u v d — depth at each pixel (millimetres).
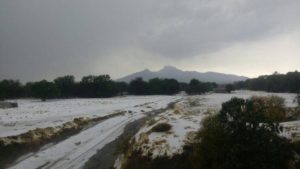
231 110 23953
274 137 22891
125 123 56938
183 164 27750
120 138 43656
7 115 63531
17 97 153375
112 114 70062
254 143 22172
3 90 136125
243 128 23250
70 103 107562
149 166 28953
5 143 36625
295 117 43000
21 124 51562
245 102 24328
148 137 35969
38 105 96750
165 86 180625
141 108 85500
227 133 23672
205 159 24844
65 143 40656
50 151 36531
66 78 165125
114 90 169875
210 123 25766
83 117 61812
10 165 31078
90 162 32656
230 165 22141
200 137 27297
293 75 148500
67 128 50062
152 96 166875
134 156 31828
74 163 32281
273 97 48531
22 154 34875
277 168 21906
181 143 31906
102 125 54938
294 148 24812
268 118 23766
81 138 43969
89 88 163875
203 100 107875
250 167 21766
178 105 88750
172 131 37594
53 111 73375
